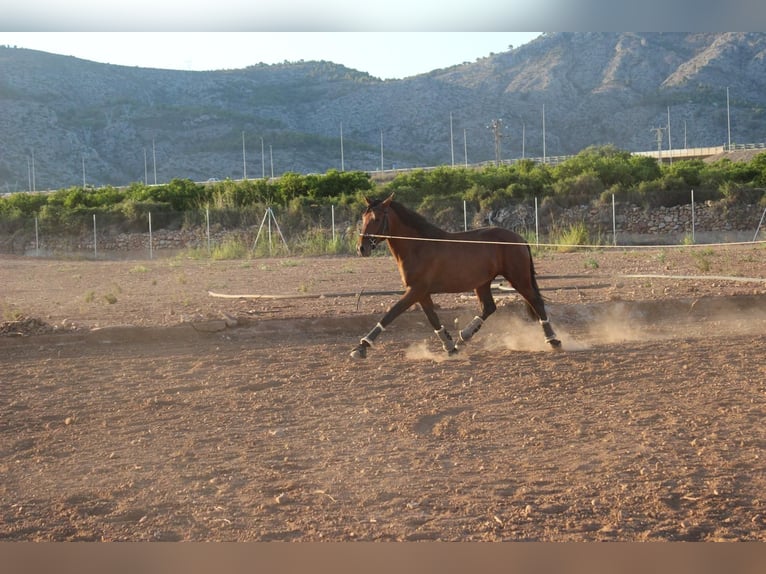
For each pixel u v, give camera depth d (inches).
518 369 396.5
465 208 1547.7
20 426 321.7
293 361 430.6
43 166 6958.7
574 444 280.5
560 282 703.7
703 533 206.7
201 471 264.8
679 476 246.5
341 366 415.5
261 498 239.6
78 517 229.6
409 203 1739.7
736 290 595.2
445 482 248.2
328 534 211.0
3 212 1948.8
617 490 236.7
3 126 7332.7
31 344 485.1
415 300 428.1
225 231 1594.5
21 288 842.8
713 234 1492.4
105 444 297.0
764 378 362.9
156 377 401.1
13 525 224.7
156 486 252.4
